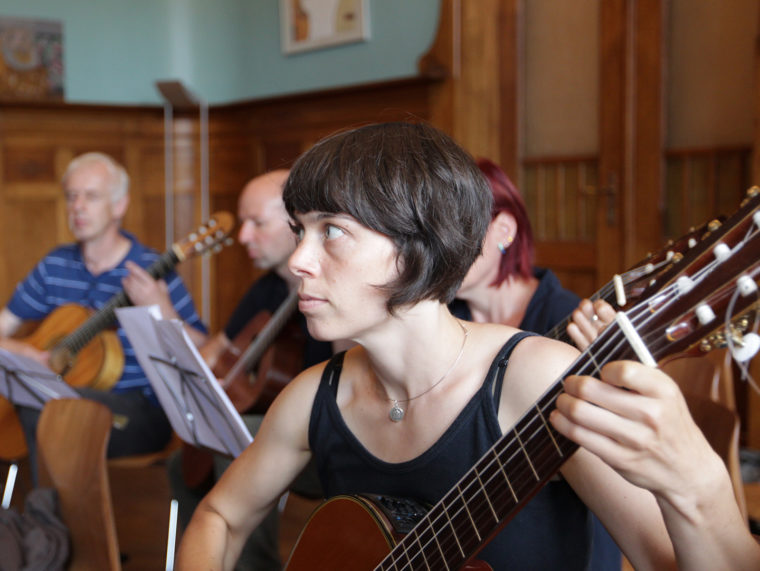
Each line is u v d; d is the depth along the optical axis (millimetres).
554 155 4188
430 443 1105
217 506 1368
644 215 3818
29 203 5492
